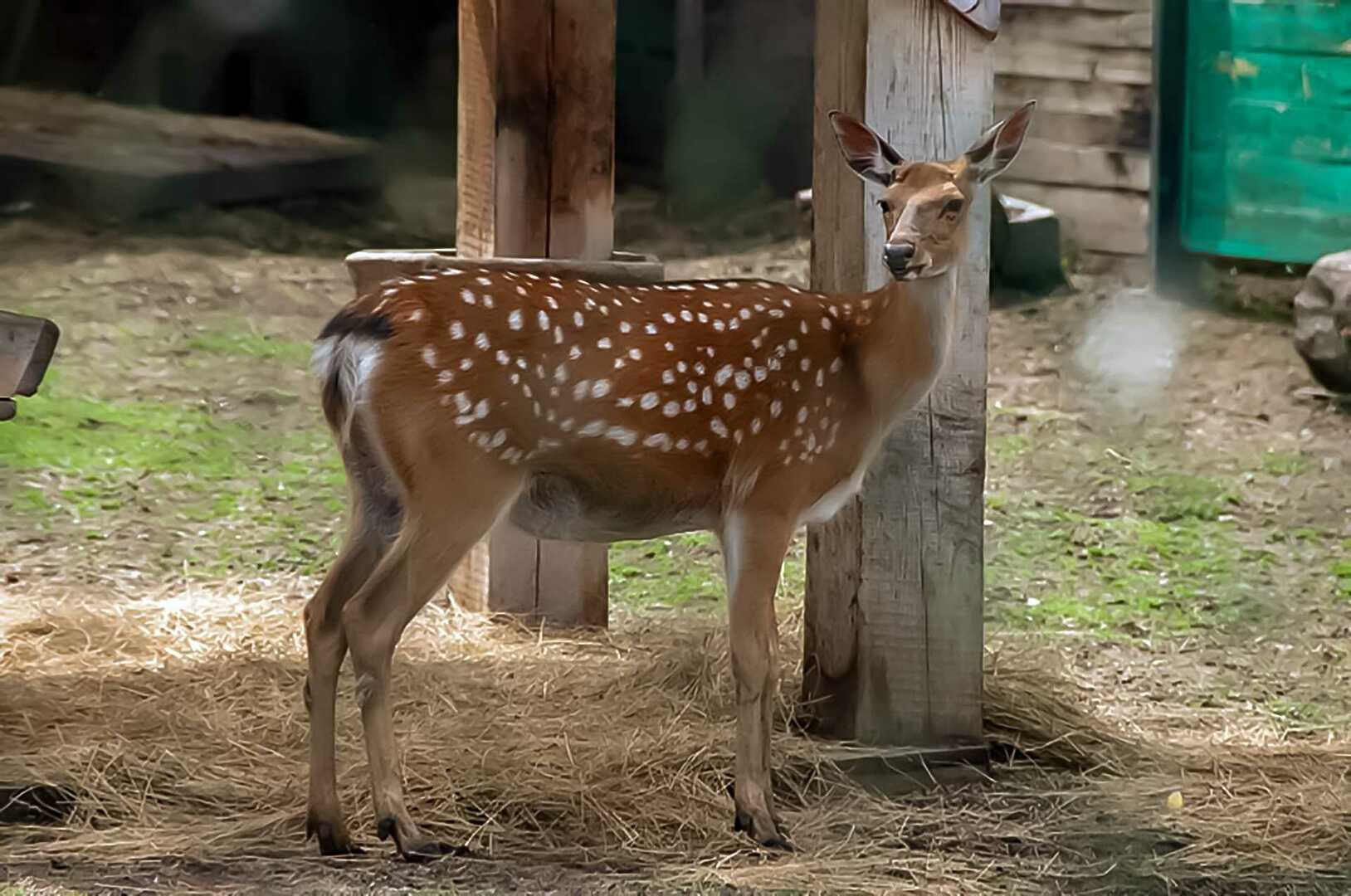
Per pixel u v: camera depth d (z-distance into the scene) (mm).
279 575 12820
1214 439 16641
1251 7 20125
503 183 11875
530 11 11773
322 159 24234
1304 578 13516
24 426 15477
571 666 10875
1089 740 10031
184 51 27531
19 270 19984
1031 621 12500
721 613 12430
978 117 9406
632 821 8609
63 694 9930
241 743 9383
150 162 23156
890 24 9297
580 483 8328
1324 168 19984
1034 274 20734
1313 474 15781
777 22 24500
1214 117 20438
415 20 27578
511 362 8039
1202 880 8305
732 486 8477
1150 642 12211
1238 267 20500
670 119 25219
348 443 8117
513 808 8641
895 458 9523
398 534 8062
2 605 11828
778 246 22234
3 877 7719
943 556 9594
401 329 7930
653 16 25844
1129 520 14617
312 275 20766
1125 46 20734
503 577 11914
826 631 9773
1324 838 8914
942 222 8359
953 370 9523
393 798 8078
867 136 8664
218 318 18953
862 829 8812
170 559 13047
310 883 7719
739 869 8109
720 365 8375
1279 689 11453
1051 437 16484
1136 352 18922
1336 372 17609
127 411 16125
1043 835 8820
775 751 9445
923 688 9633
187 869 7863
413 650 11211
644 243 22422
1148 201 20797
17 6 27828
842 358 8602
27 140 23953
